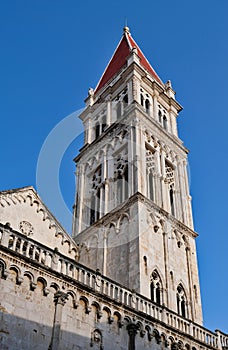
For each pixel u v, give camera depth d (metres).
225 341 43.81
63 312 30.53
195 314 45.97
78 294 32.12
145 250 44.25
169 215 50.69
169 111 65.00
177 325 39.34
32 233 43.12
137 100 58.50
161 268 45.22
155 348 35.53
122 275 43.50
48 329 29.14
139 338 34.72
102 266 46.25
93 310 32.72
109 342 32.38
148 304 37.81
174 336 37.97
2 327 26.83
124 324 34.28
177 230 51.03
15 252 29.48
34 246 31.67
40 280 30.42
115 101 62.78
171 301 43.94
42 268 30.70
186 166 59.78
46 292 30.19
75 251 48.34
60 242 46.34
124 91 62.22
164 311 38.72
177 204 54.72
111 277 44.44
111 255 46.47
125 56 69.31
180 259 48.97
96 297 33.22
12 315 27.66
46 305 29.88
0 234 30.64
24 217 43.12
